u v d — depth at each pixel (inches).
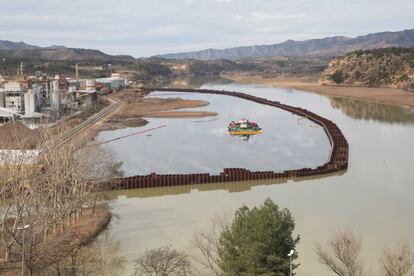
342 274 1747.0
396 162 4338.1
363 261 2082.9
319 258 2079.2
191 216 2881.4
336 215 2844.5
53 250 2112.5
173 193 3526.1
